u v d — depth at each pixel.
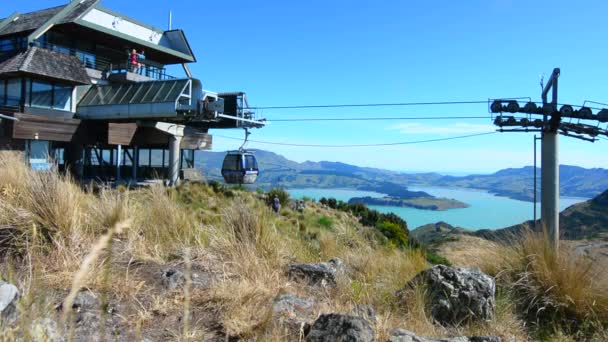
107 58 31.70
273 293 4.06
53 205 4.86
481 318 4.37
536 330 4.54
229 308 3.43
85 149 28.50
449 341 3.36
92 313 3.12
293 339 3.05
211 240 5.60
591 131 20.28
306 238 7.82
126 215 5.35
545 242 5.55
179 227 5.90
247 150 26.12
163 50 34.12
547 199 20.64
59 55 26.08
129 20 31.36
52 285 3.56
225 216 6.36
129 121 27.66
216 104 25.25
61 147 26.75
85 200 5.99
